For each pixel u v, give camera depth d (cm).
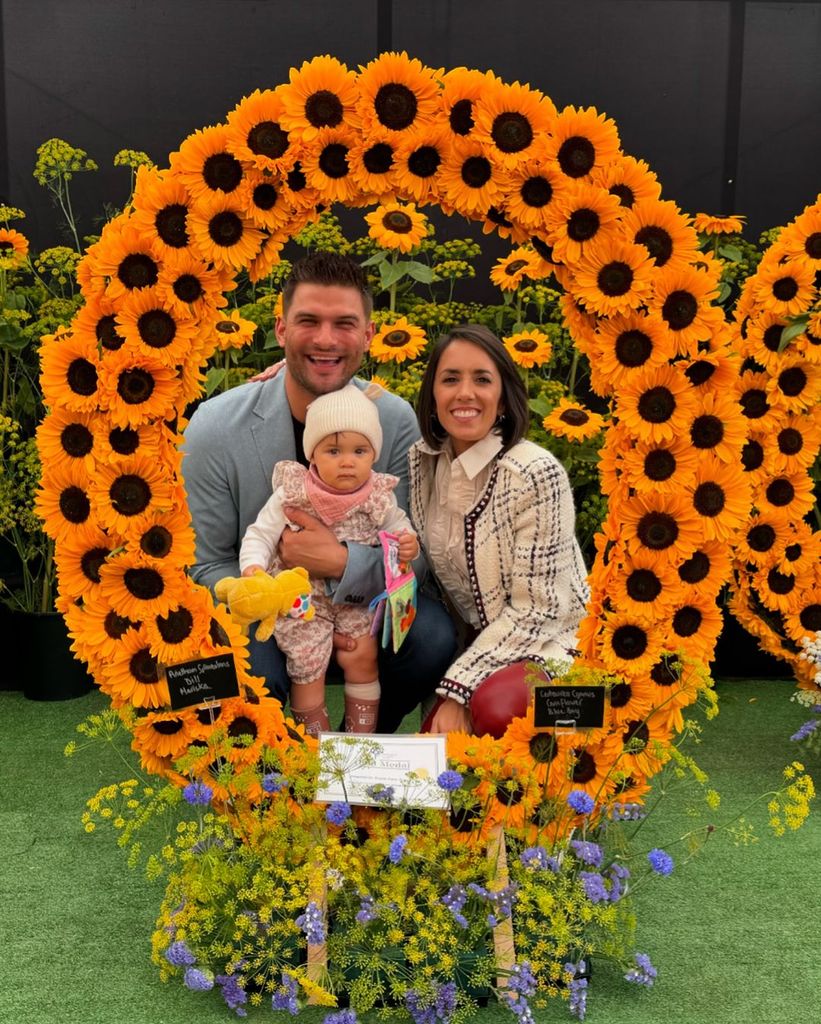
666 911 231
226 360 386
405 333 377
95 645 213
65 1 391
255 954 194
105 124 402
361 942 196
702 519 221
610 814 225
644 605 221
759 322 327
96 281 210
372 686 260
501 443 243
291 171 215
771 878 247
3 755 325
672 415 218
